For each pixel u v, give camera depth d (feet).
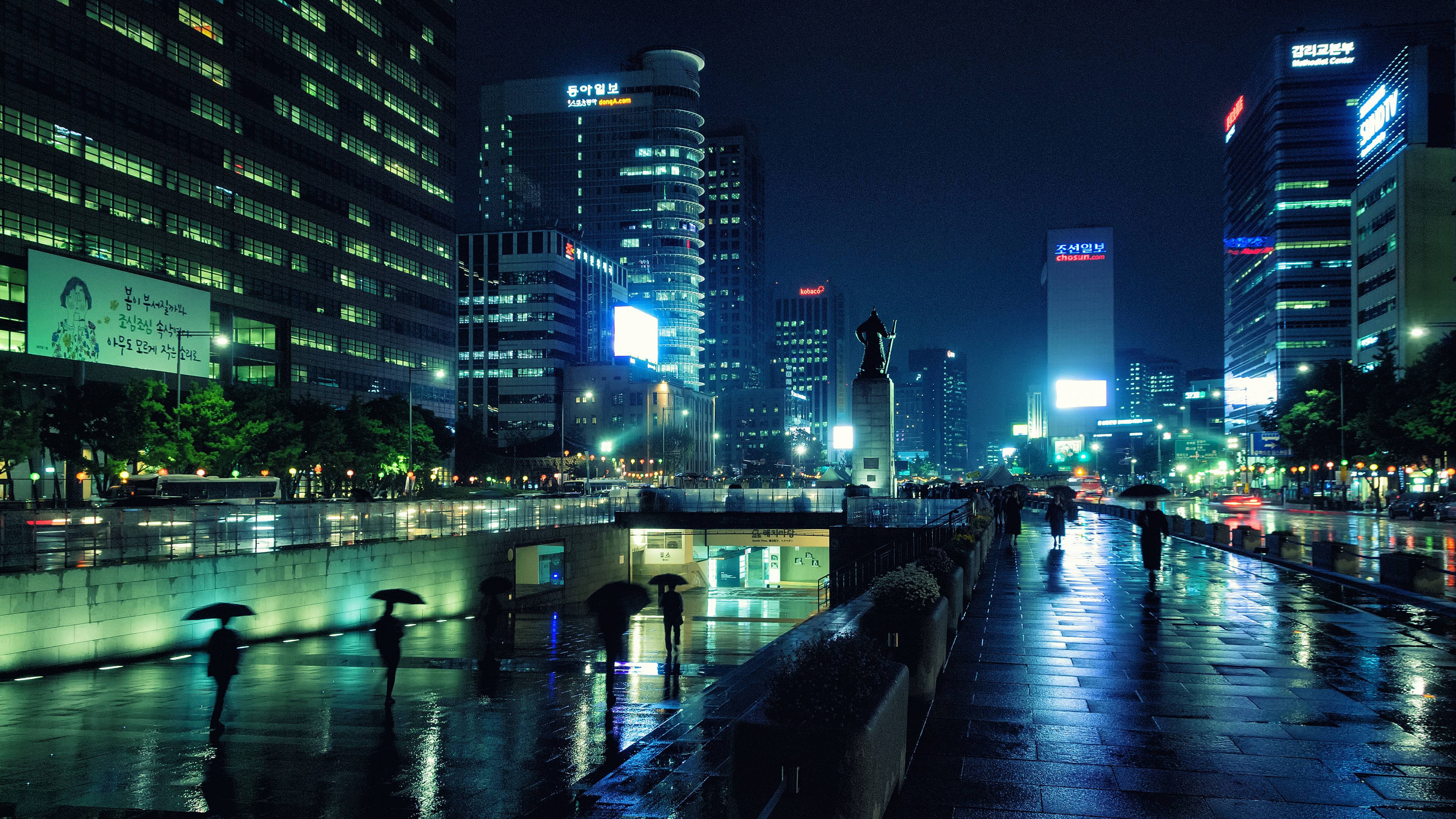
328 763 34.94
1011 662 44.52
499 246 639.35
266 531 93.61
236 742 38.99
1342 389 252.83
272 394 223.30
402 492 271.28
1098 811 24.63
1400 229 338.34
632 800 26.76
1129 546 123.34
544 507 155.53
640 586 48.88
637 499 193.67
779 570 223.92
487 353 634.02
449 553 119.55
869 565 136.26
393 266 376.89
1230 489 518.78
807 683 21.06
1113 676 41.27
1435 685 39.52
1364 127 458.91
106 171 247.50
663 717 44.14
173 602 78.43
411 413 277.03
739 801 20.56
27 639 65.98
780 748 20.40
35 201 225.76
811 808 20.08
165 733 41.09
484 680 57.31
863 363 199.21
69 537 72.79
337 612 98.22
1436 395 202.08
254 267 301.63
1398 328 338.13
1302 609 62.95
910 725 33.19
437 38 412.36
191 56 278.26
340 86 346.74
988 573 87.51
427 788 31.27
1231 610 62.49
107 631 72.28
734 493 189.16
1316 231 578.25
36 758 36.42
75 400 179.11
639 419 622.13
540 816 25.93
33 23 227.40
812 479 485.56
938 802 25.34
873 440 195.93
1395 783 26.94
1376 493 262.26
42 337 217.56
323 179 336.90
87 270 230.07
